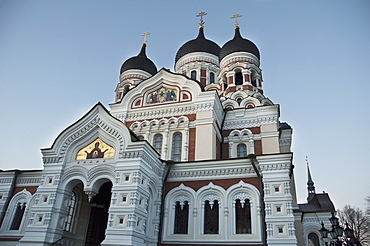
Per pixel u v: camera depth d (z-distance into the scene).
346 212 55.91
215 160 19.42
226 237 17.39
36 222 17.58
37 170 22.50
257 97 31.23
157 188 19.41
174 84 26.81
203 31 40.66
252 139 25.86
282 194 16.61
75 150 19.55
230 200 18.33
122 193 16.66
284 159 17.30
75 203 20.52
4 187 22.66
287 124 31.56
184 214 19.00
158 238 18.38
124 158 17.72
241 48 34.41
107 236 15.70
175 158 23.97
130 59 40.53
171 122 25.41
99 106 19.72
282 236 15.71
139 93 27.55
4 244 20.66
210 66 36.91
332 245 18.64
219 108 26.44
